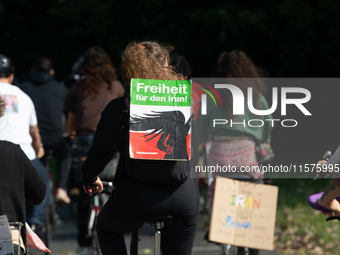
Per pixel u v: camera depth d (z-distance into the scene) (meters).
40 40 76.38
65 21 75.44
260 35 48.41
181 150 10.66
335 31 46.66
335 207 11.47
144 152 10.57
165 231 11.52
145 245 24.11
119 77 44.28
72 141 20.03
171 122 10.77
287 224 25.89
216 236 16.19
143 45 11.54
